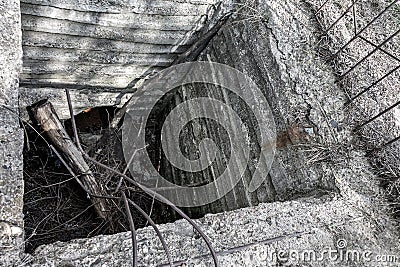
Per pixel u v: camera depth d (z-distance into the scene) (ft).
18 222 7.03
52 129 11.07
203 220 8.25
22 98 11.71
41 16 10.17
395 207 9.09
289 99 10.06
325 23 11.03
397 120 9.96
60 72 11.99
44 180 12.10
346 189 9.14
